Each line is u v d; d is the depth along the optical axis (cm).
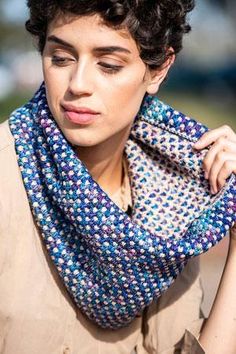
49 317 193
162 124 203
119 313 198
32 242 191
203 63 2236
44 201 189
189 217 200
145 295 194
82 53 178
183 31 195
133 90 184
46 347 194
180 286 217
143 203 201
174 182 205
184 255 189
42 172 187
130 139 206
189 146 203
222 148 201
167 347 213
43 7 179
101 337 209
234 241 208
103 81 180
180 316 215
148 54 184
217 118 1628
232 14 2283
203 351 202
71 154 182
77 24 176
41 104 189
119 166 207
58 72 181
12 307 187
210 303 414
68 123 182
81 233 185
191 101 1825
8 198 187
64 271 192
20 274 189
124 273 188
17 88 1928
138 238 184
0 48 1908
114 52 178
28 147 190
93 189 182
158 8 182
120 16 175
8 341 189
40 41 192
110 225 182
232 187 199
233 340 205
